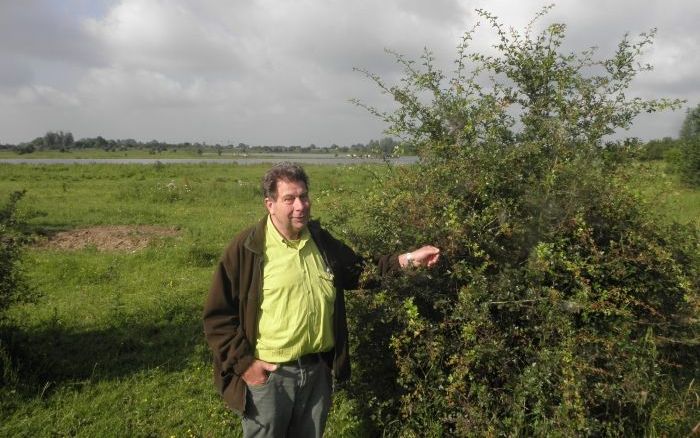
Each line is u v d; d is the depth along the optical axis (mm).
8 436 3705
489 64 3672
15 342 4594
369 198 3730
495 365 3146
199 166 35625
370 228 3740
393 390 3574
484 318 3031
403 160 3771
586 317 3129
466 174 3377
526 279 3135
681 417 3279
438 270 3307
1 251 4590
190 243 9703
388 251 3516
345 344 2955
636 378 3088
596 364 3186
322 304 2801
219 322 2787
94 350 5070
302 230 2879
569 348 2998
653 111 3479
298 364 2762
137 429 3830
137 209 13906
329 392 2945
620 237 3416
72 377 4543
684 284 3328
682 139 15570
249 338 2762
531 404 3135
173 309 6066
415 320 3102
